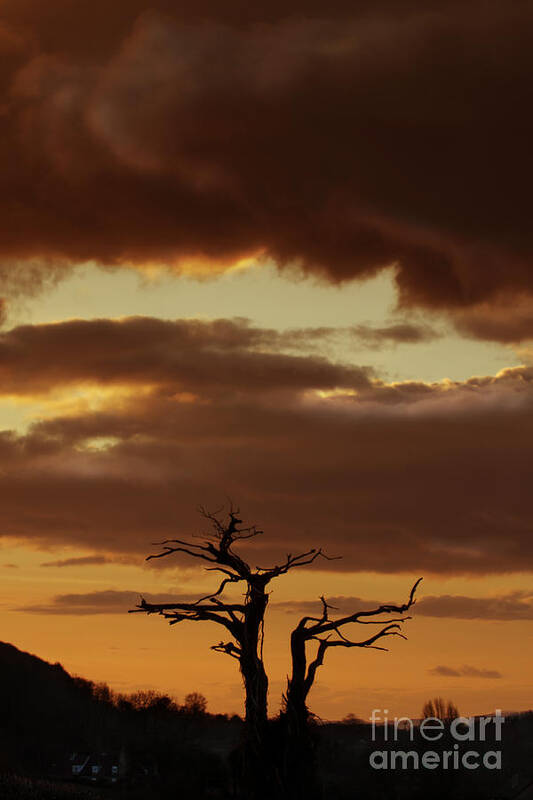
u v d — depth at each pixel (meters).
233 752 57.22
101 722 175.38
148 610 57.88
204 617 57.91
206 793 77.00
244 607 58.00
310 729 56.41
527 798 77.31
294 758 55.44
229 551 58.31
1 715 168.25
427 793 87.75
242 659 57.19
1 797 82.69
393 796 87.06
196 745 117.81
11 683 191.50
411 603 58.09
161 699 171.88
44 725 169.75
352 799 83.56
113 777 108.50
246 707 56.75
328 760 93.00
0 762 122.75
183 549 58.84
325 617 58.31
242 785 55.75
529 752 91.75
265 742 55.69
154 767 109.56
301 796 55.12
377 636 57.44
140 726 170.00
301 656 57.50
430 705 109.88
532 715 105.19
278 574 58.03
